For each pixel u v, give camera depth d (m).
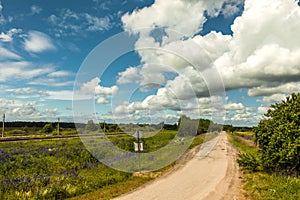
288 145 14.60
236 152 28.14
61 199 11.39
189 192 12.16
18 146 29.00
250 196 11.41
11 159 20.03
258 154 17.92
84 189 12.66
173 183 14.07
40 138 40.53
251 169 17.36
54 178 14.22
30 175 15.70
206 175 16.22
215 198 11.16
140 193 12.05
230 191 12.29
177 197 11.35
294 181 12.95
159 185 13.63
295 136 14.83
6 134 58.66
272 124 16.72
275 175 14.70
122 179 15.02
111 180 14.38
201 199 10.99
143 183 14.14
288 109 15.60
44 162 19.39
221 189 12.65
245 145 38.16
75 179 13.91
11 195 11.26
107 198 11.31
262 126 17.45
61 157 21.36
